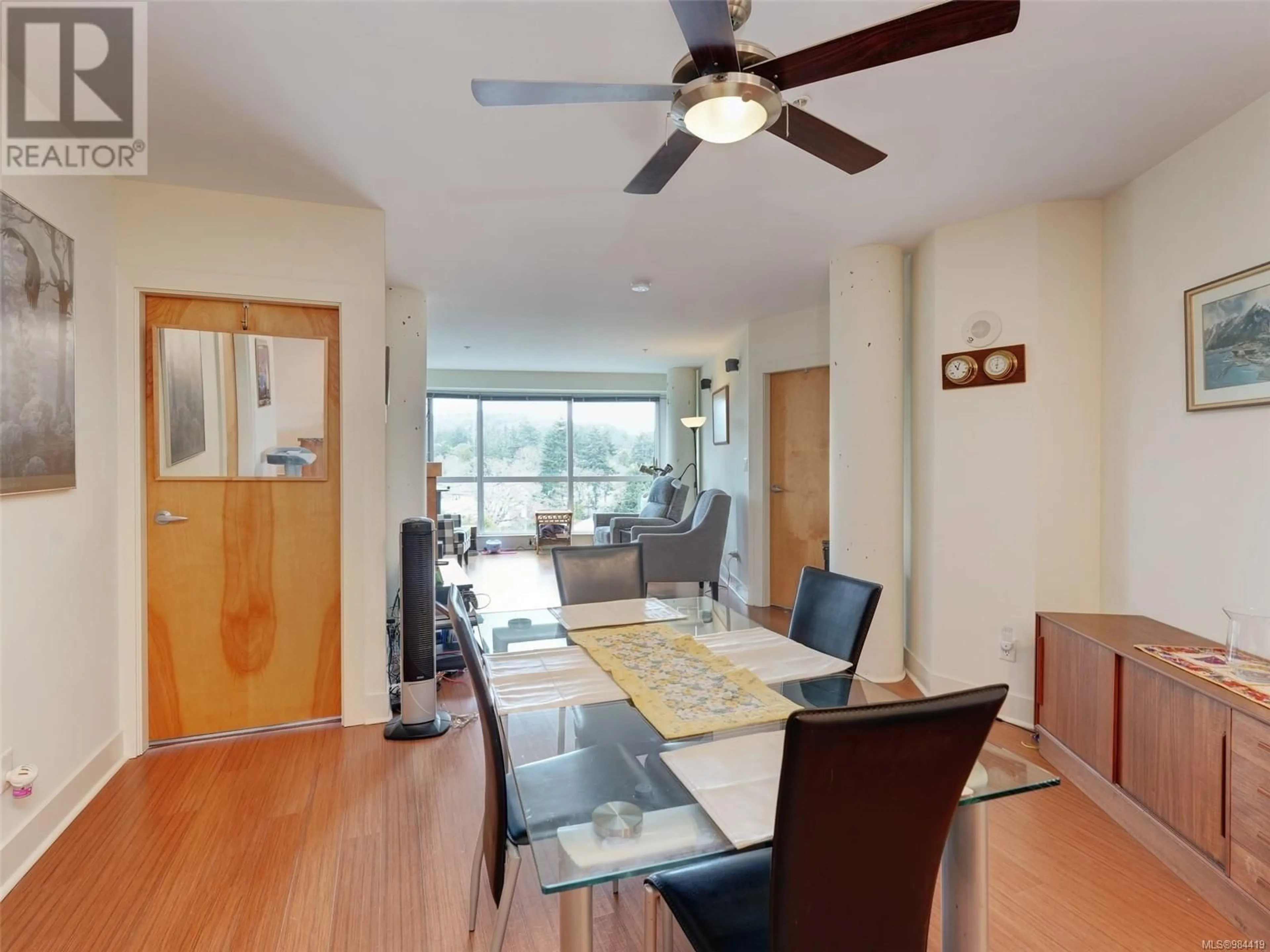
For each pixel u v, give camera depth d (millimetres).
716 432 6707
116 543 2430
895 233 3148
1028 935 1604
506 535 8406
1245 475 2023
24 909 1670
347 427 2783
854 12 1581
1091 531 2740
